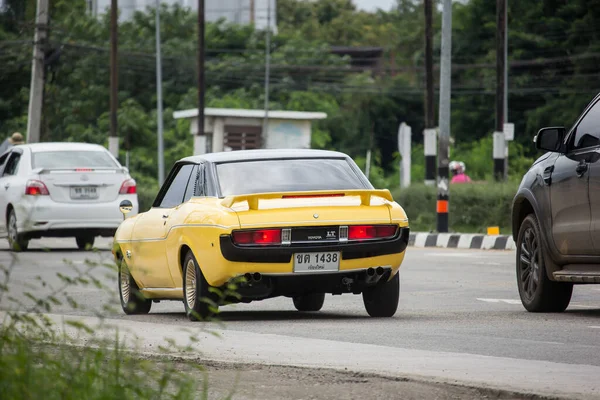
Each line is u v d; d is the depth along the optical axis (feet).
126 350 42.37
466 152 405.80
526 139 399.85
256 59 507.71
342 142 490.49
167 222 71.10
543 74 411.75
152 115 459.73
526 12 420.77
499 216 180.96
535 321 66.03
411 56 521.65
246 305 80.74
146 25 521.65
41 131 284.41
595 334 59.06
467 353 51.06
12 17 384.88
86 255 134.10
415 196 196.24
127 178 144.87
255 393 40.50
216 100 466.29
